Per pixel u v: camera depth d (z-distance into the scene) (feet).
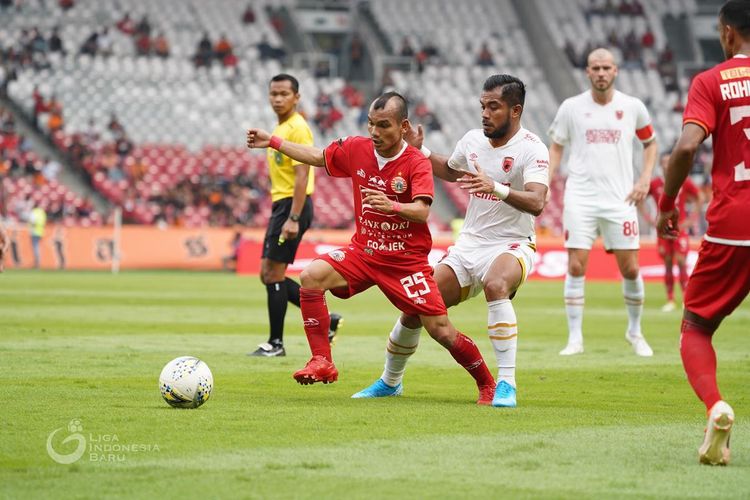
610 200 131.03
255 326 163.73
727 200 62.34
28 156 424.05
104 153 437.58
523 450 62.95
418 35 557.33
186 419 71.97
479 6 583.17
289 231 117.19
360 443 64.49
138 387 88.99
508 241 87.45
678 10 599.16
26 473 55.01
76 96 465.47
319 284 82.79
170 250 386.73
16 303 204.23
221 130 473.67
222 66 505.25
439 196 464.24
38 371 100.12
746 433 70.90
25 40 475.72
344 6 568.41
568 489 52.75
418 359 120.26
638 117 133.59
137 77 485.56
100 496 50.19
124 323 163.63
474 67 545.85
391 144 80.12
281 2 560.20
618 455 61.72
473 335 158.81
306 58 536.42
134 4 525.34
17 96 453.99
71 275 334.03
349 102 505.25
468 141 88.79
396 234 81.92
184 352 122.31
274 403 81.41
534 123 523.70
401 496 50.83
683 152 61.67
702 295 63.77
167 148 456.86
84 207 408.46
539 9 567.18
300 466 57.41
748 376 107.45
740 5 64.08
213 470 56.18
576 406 83.35
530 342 146.00
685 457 61.36
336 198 451.94
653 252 366.63
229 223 431.43
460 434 68.28
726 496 51.67
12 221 399.24
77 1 510.58
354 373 105.81
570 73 541.75
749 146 62.03
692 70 572.10
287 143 85.10
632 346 136.05
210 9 542.98
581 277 131.54
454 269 88.38
